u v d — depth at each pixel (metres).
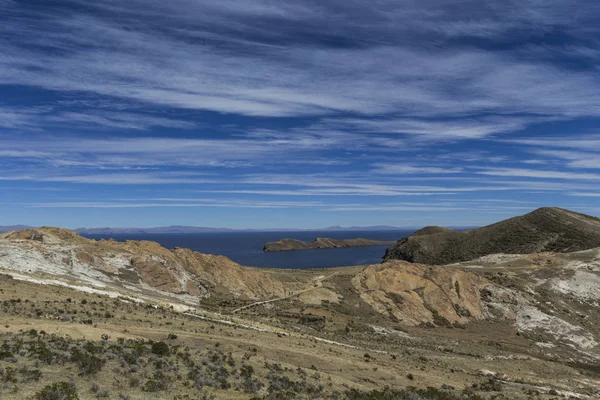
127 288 55.16
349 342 47.19
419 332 63.66
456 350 54.78
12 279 41.00
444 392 27.30
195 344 27.72
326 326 57.72
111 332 26.48
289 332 45.78
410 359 41.84
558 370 50.28
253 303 66.62
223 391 18.64
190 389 17.89
